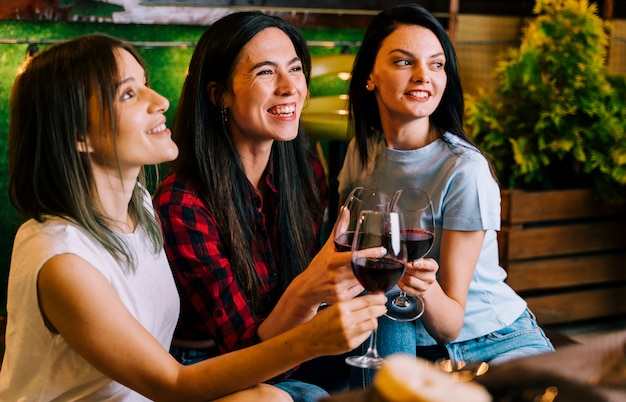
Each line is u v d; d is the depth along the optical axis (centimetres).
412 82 217
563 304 390
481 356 211
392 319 192
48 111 153
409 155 223
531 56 379
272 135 206
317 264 172
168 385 151
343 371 219
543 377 118
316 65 382
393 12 223
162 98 164
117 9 379
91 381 158
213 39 205
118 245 160
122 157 160
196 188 203
